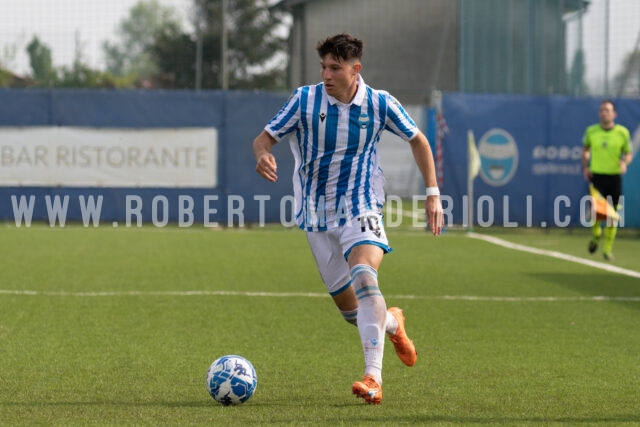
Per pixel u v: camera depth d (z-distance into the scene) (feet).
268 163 61.87
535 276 138.00
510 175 218.59
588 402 63.16
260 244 180.24
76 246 170.71
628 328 95.45
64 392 64.95
